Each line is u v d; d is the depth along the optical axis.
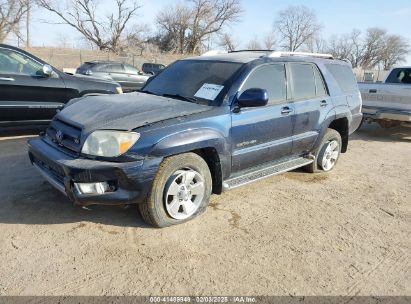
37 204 4.10
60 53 37.81
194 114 3.81
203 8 63.91
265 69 4.56
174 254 3.34
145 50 60.38
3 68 6.41
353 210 4.61
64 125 3.80
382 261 3.49
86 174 3.29
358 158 7.23
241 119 4.14
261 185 5.23
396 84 9.07
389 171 6.43
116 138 3.35
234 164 4.20
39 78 6.77
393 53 73.12
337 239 3.84
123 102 4.05
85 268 3.07
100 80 7.66
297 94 5.01
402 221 4.39
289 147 4.96
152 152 3.40
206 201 3.99
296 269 3.26
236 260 3.32
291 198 4.84
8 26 43.53
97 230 3.65
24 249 3.27
